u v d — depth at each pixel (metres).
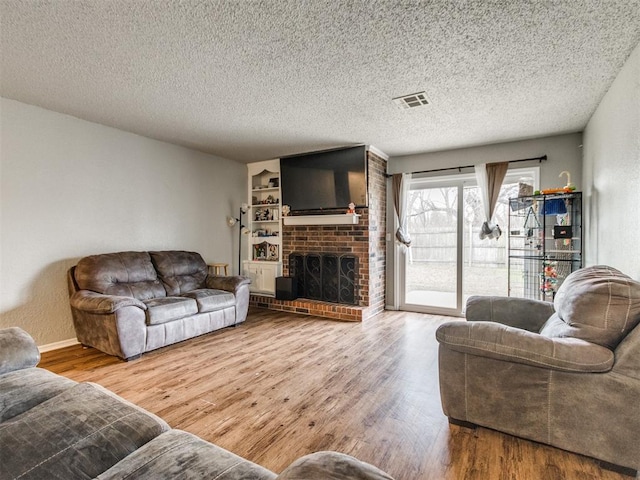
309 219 4.84
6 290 2.97
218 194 5.16
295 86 2.68
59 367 2.79
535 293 4.03
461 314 4.57
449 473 1.54
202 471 0.86
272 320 4.39
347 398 2.27
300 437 1.83
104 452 1.01
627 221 2.26
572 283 1.99
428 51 2.16
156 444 1.01
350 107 3.11
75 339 3.42
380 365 2.84
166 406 2.15
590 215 3.35
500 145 4.27
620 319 1.57
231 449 1.72
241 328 4.01
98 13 1.77
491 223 4.20
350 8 1.74
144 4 1.70
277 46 2.10
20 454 0.98
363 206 4.50
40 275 3.18
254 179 5.77
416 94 2.82
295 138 4.14
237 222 5.51
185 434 1.08
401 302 5.01
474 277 4.52
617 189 2.47
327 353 3.14
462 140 4.15
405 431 1.88
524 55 2.20
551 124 3.55
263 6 1.72
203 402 2.21
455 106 3.08
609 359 1.51
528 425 1.70
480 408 1.82
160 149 4.29
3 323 2.96
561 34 1.96
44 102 3.04
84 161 3.50
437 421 1.98
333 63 2.31
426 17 1.82
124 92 2.81
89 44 2.08
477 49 2.13
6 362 1.56
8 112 2.96
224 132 3.89
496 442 1.77
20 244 3.06
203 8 1.73
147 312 3.09
